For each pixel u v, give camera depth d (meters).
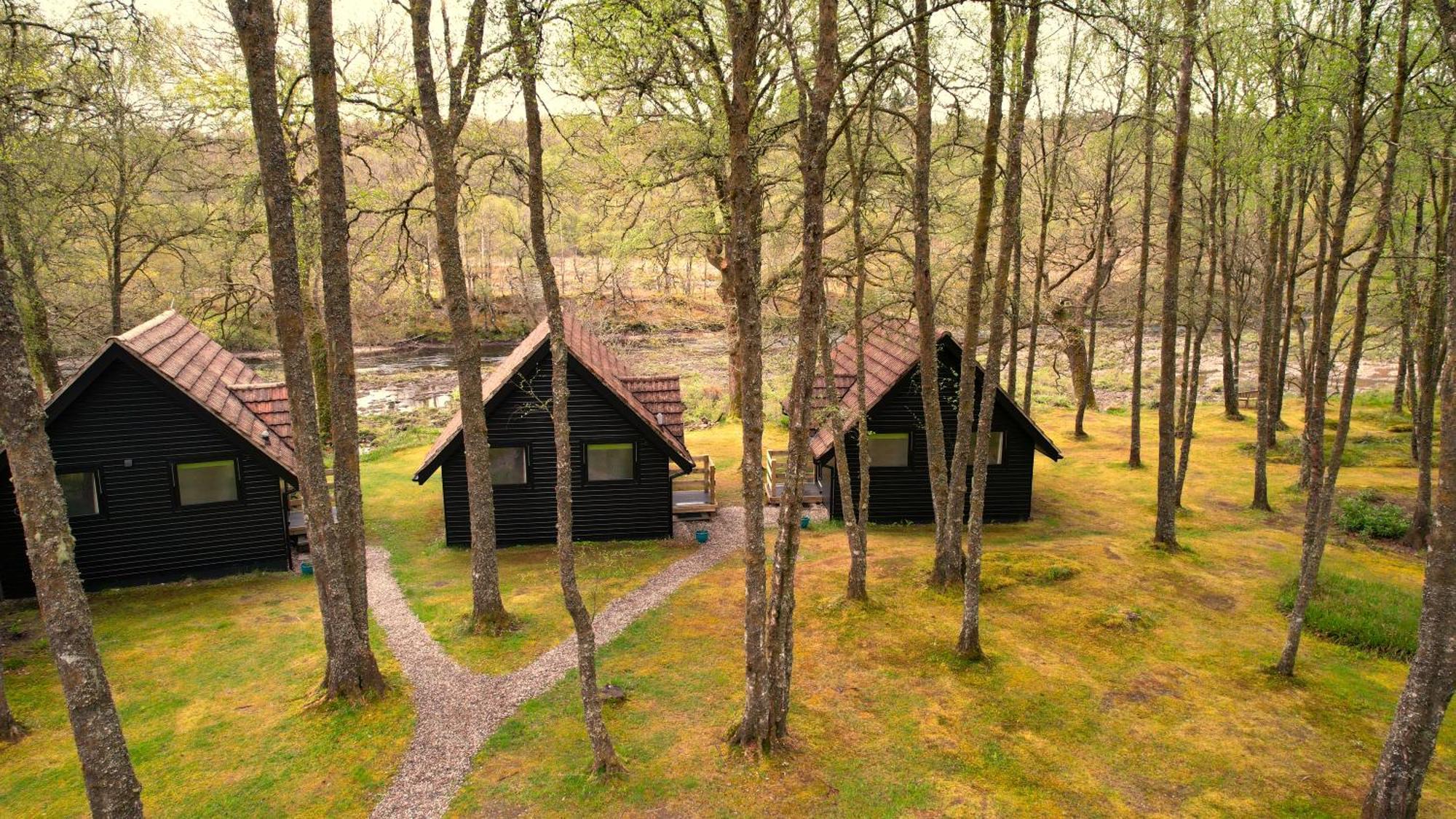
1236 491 22.88
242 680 12.02
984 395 11.80
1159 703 11.22
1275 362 26.91
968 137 15.91
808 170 8.70
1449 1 8.34
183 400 16.33
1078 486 24.03
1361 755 10.05
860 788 9.22
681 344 49.06
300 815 8.86
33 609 15.20
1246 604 14.70
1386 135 13.91
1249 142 18.33
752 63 8.73
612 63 10.38
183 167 25.11
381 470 26.52
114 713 6.75
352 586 11.27
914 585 15.44
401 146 16.11
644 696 11.38
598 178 17.89
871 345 23.34
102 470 16.09
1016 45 11.63
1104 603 14.62
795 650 12.81
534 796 9.12
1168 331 16.92
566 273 52.50
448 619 14.22
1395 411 30.17
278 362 45.34
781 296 20.06
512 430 18.61
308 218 16.22
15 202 18.17
